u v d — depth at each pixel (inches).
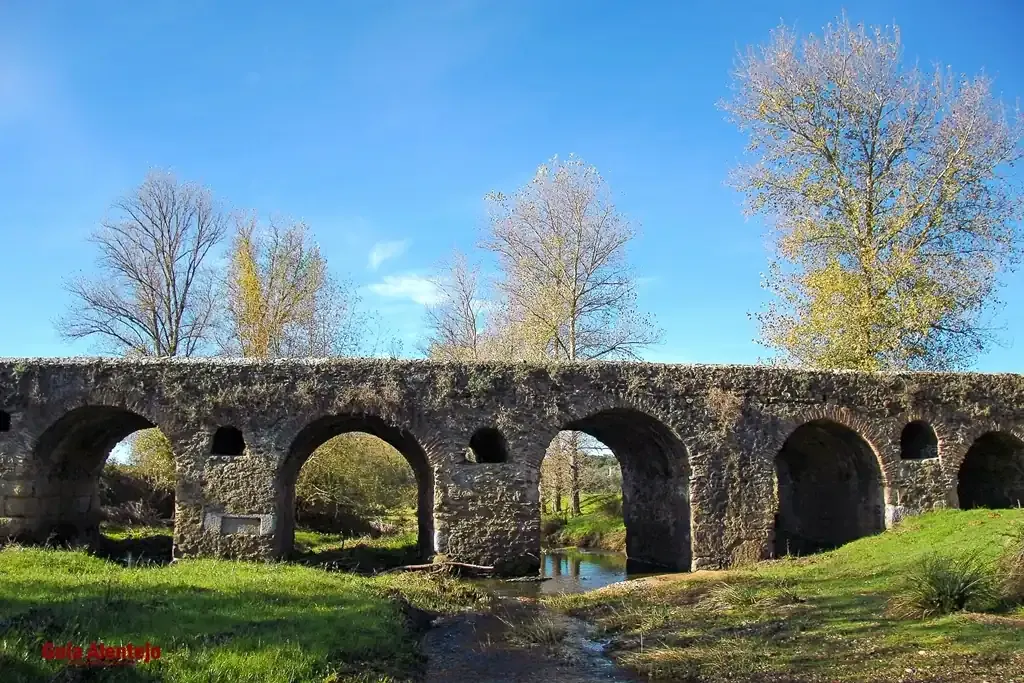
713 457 840.3
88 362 781.9
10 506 759.7
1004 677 375.2
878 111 1246.9
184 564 688.4
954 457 900.6
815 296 1237.1
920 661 408.8
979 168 1203.2
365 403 790.5
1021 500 976.3
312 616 479.5
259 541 766.5
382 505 1518.2
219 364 791.1
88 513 923.4
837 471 973.2
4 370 779.4
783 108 1264.8
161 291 1620.3
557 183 1552.7
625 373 835.4
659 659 472.7
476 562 788.0
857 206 1241.4
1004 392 935.0
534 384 819.4
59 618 398.6
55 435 797.9
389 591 637.3
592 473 1856.5
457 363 812.0
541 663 477.4
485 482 799.1
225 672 355.3
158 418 778.8
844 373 888.3
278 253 1626.5
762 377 864.9
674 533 887.1
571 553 1175.6
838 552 794.8
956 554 641.0
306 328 1624.0
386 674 416.8
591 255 1546.5
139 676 336.5
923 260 1206.9
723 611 576.1
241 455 782.5
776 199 1290.6
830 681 396.5
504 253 1588.3
